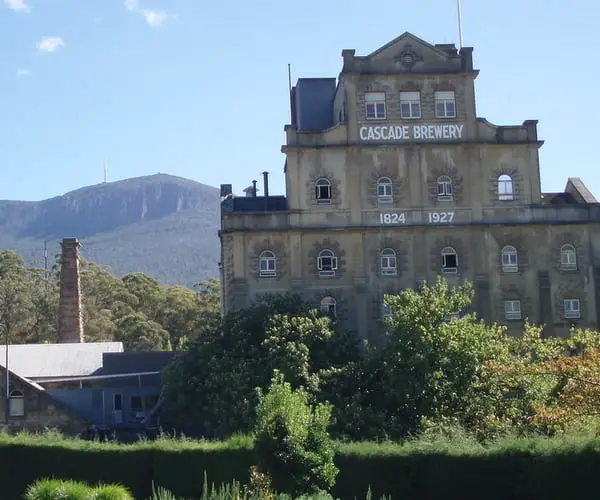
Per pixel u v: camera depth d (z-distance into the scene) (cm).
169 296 12769
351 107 6531
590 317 6488
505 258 6500
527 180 6569
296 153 6469
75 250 8650
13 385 6191
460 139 6556
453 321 4934
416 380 4766
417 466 3575
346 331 5691
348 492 3644
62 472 4150
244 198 6975
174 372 5419
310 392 5034
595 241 6550
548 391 4269
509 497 3384
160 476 4031
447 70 6612
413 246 6444
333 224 6425
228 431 4969
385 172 6500
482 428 4278
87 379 6700
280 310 5647
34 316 10881
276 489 3042
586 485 3191
